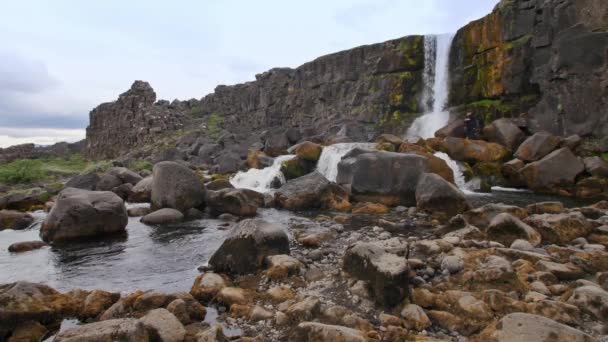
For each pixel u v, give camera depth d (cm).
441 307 703
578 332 532
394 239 1136
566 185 2003
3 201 2080
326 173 2464
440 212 1542
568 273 825
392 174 1780
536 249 993
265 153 3002
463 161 2323
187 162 3875
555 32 2600
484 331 605
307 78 5331
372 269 763
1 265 1087
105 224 1401
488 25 3128
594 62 2316
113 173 2430
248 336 639
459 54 3444
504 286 758
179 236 1379
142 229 1488
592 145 2262
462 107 3281
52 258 1147
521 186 2181
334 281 839
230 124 6431
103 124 7062
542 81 2656
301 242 1195
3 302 684
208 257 1126
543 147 2195
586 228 1134
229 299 764
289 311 690
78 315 747
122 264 1079
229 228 1493
